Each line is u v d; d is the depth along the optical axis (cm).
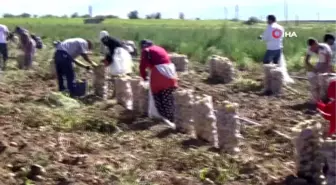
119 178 769
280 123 1159
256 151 941
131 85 1250
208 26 5850
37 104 1267
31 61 1973
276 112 1284
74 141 945
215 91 1548
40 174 770
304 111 1303
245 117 1213
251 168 827
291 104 1379
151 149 930
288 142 988
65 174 771
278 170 830
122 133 1037
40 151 859
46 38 3366
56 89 1516
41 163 805
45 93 1412
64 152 871
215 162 846
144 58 1141
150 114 1152
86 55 1395
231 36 2667
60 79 1402
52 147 892
